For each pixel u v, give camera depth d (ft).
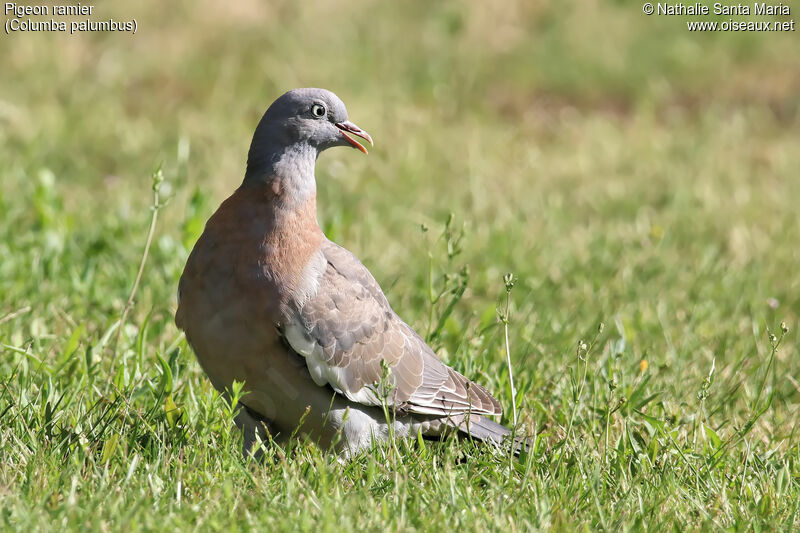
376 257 43.09
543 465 24.81
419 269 41.65
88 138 58.75
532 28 85.05
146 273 36.86
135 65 71.15
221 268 23.90
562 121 70.69
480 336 32.37
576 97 76.38
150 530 19.38
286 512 20.97
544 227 49.08
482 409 26.96
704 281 42.19
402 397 25.79
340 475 23.30
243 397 24.97
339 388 24.63
